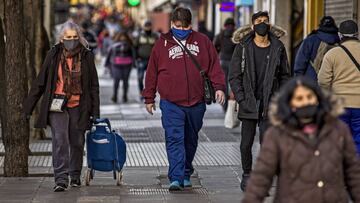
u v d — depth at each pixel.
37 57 28.20
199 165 21.92
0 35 20.53
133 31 91.94
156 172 20.64
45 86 17.55
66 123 17.58
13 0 19.03
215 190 18.00
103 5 178.88
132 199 16.89
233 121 21.05
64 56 17.53
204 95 17.67
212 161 22.67
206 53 17.69
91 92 17.72
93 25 127.50
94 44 40.91
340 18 27.19
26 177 19.55
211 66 17.72
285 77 17.39
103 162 18.20
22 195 17.23
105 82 58.50
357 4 25.17
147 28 41.84
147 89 17.92
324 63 17.64
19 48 19.17
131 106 40.31
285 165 9.72
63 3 68.50
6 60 19.22
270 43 17.30
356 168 9.95
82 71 17.52
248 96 17.20
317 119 9.62
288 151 9.68
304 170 9.66
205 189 18.12
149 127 31.30
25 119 19.50
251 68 17.20
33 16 26.70
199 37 17.77
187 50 17.55
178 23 17.62
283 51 17.33
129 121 33.47
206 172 20.66
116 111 37.72
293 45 35.94
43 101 17.47
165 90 17.56
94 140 18.14
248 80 17.20
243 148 17.47
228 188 18.27
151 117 35.09
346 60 17.39
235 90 17.30
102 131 18.19
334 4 28.00
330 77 17.58
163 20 83.12
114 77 42.00
